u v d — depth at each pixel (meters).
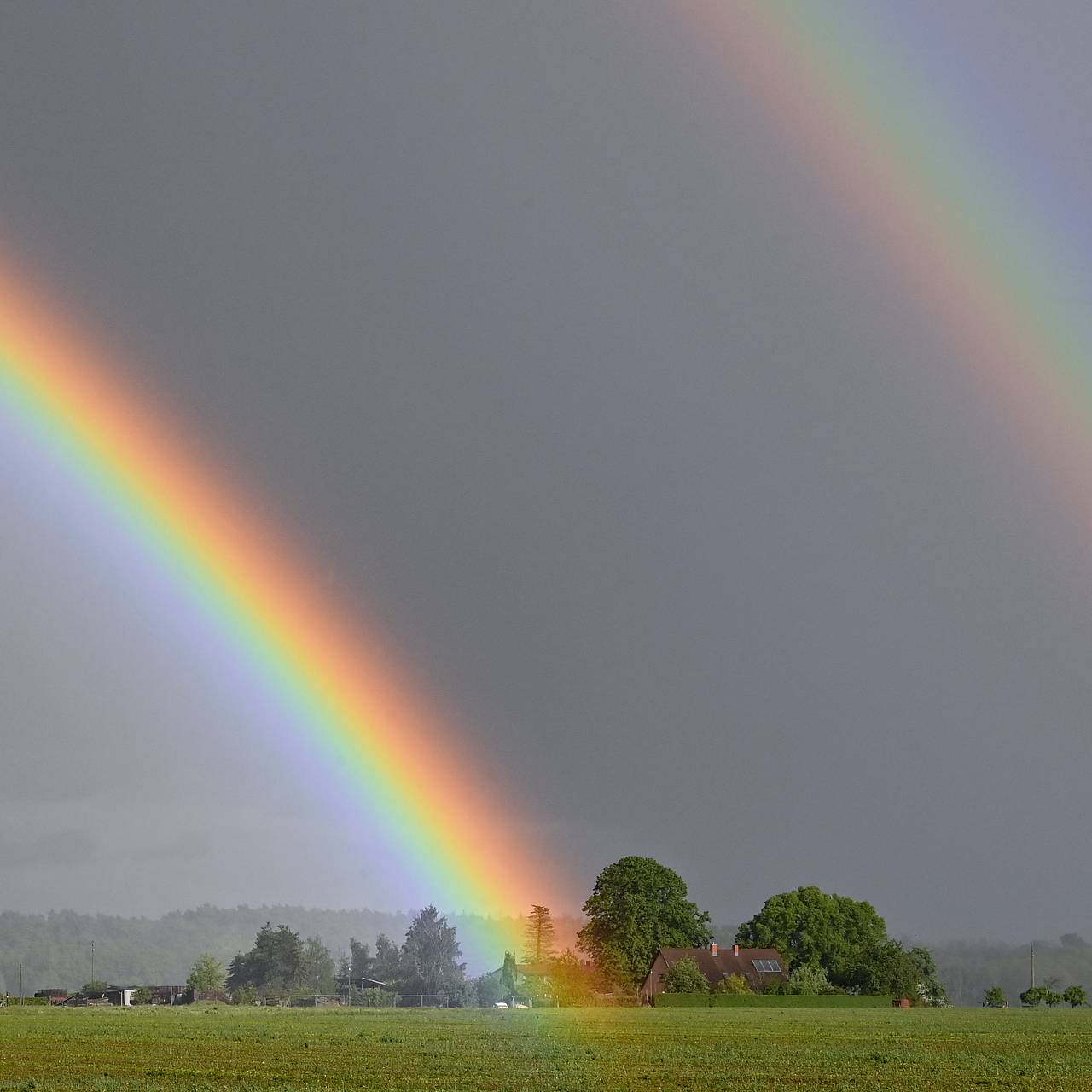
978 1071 50.28
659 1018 106.38
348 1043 67.31
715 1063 53.72
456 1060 55.06
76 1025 89.56
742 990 157.50
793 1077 47.50
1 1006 154.25
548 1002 160.50
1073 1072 50.12
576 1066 51.97
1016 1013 125.62
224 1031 79.25
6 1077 46.03
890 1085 44.59
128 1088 42.09
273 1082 44.66
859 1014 117.56
